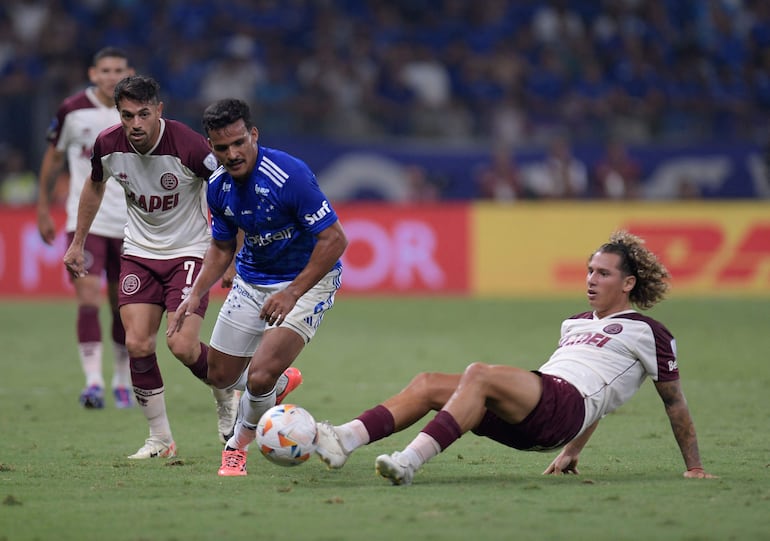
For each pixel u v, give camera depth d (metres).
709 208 65.00
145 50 77.75
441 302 61.19
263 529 15.28
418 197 71.00
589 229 65.25
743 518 15.84
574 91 81.25
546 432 18.05
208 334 47.38
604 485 18.50
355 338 46.16
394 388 32.94
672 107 76.19
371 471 20.45
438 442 17.81
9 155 66.06
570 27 86.62
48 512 16.53
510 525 15.41
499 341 44.69
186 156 22.28
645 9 88.44
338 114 72.12
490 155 72.06
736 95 84.62
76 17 79.38
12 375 36.56
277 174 19.30
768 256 64.94
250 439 20.30
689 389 32.78
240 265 21.16
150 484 19.02
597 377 18.69
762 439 24.39
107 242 30.55
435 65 81.44
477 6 85.94
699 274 65.00
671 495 17.56
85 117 30.41
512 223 65.12
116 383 30.61
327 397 31.20
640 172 73.88
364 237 64.94
